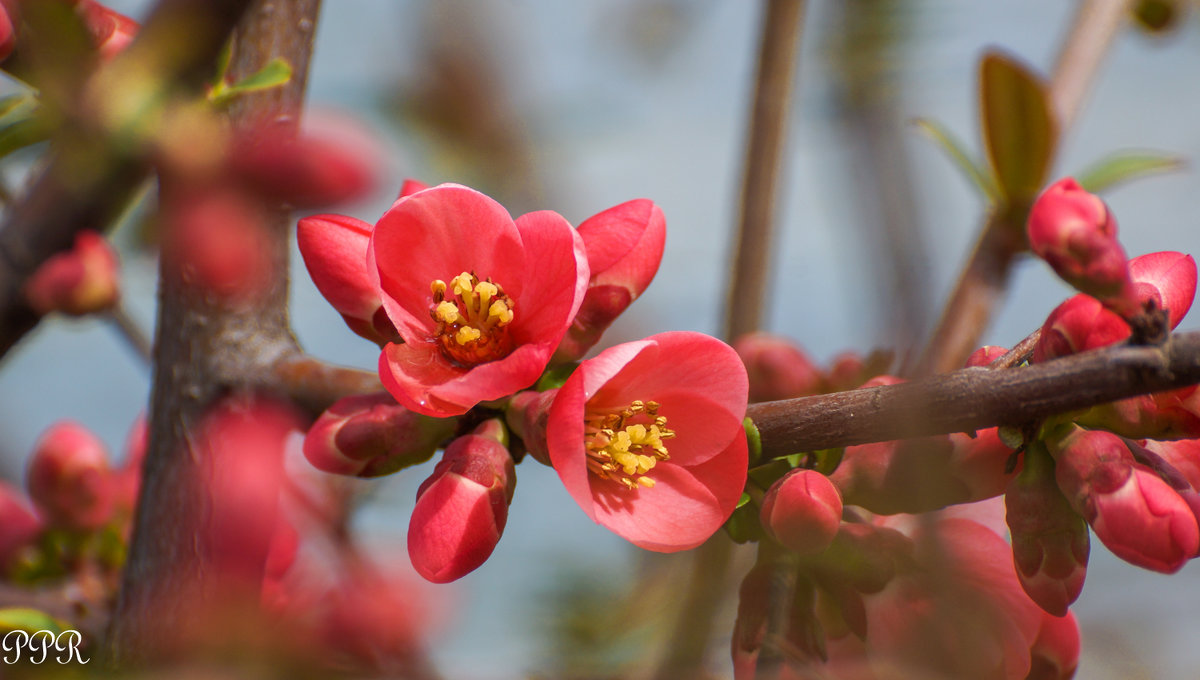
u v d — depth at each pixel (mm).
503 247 598
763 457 591
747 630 590
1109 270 573
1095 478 580
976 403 573
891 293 598
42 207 604
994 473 589
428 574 582
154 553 621
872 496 592
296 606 609
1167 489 578
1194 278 594
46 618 616
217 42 574
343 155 565
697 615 642
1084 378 569
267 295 627
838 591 587
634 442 590
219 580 597
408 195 601
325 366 622
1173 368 566
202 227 563
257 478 605
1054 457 587
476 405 601
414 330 598
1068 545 584
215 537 602
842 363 636
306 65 633
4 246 604
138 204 639
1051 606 585
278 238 628
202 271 564
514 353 584
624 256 604
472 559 583
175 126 566
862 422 582
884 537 589
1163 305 590
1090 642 616
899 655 582
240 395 622
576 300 586
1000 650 579
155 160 566
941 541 587
